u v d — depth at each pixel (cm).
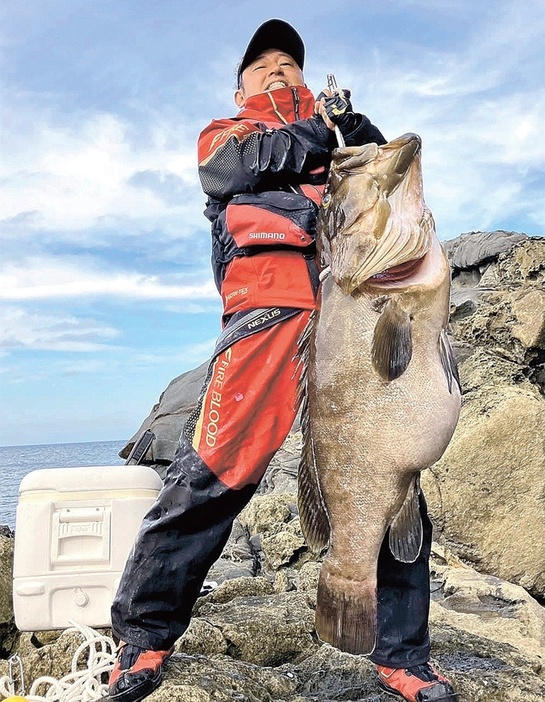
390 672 302
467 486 572
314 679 344
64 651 373
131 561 292
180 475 290
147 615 288
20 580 396
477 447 575
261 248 293
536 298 740
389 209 239
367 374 251
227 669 325
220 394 291
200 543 291
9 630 438
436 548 552
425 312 246
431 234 245
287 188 302
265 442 293
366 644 258
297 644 388
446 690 292
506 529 565
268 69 333
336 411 257
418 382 248
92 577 399
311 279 291
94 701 284
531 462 573
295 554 599
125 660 288
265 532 666
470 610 443
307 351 269
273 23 328
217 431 289
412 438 250
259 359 290
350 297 254
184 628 297
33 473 406
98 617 398
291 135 289
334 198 253
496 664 347
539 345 712
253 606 432
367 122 287
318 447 264
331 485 262
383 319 244
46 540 398
